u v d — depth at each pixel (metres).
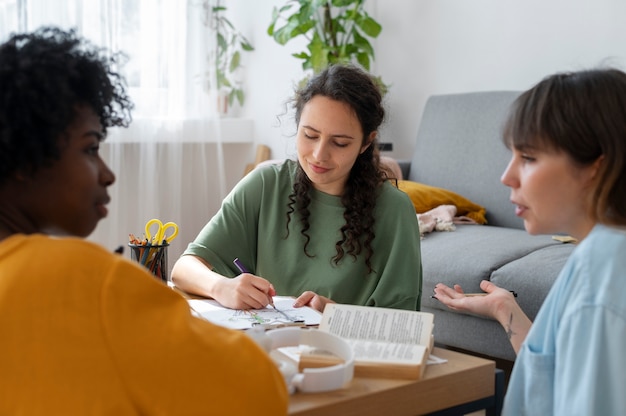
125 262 0.86
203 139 3.85
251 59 4.18
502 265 2.66
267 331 1.22
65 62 0.91
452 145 3.61
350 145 1.63
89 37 3.35
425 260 2.83
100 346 0.81
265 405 0.86
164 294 0.87
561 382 1.02
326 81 1.64
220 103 4.10
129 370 0.81
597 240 1.05
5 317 0.82
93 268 0.84
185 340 0.84
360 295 1.70
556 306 1.08
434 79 4.06
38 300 0.82
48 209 0.92
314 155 1.63
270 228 1.78
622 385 0.98
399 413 1.05
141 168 3.59
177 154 3.71
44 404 0.80
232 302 1.48
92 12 3.36
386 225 1.71
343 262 1.70
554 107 1.07
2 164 0.88
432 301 2.80
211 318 1.39
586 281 1.03
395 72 4.22
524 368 1.12
